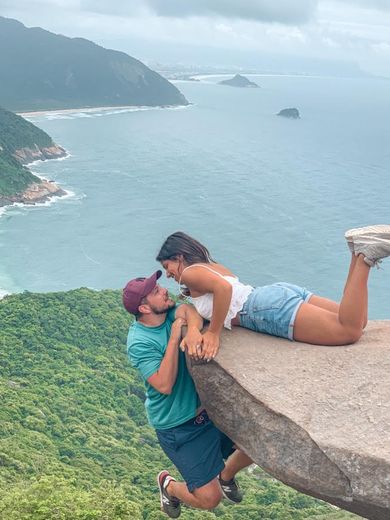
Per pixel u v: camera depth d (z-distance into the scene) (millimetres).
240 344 5480
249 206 147250
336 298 96500
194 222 132250
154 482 42625
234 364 5250
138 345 5512
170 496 6230
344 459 4613
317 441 4695
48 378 59938
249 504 37969
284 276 104312
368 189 180500
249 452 5121
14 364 61219
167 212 139375
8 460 39125
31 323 69625
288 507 37219
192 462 5660
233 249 115375
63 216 132000
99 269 105562
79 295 77688
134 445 50906
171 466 46938
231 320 5652
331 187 179250
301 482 4816
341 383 5027
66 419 52500
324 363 5234
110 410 56500
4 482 33688
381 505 4562
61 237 118875
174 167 192875
